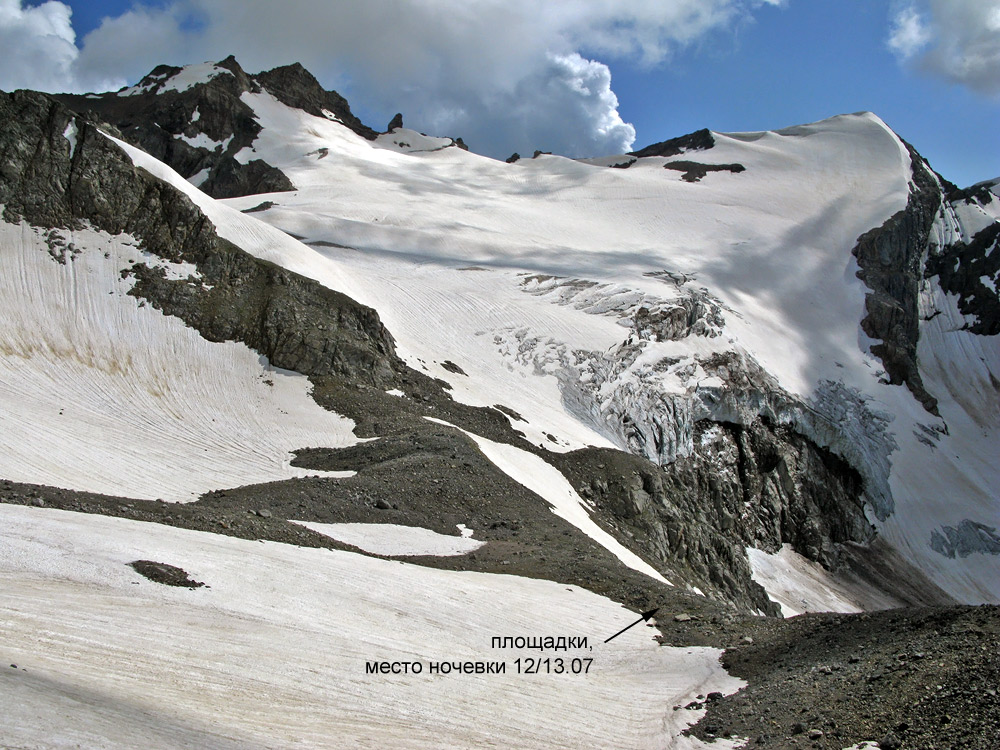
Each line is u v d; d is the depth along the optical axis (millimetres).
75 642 15766
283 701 16125
